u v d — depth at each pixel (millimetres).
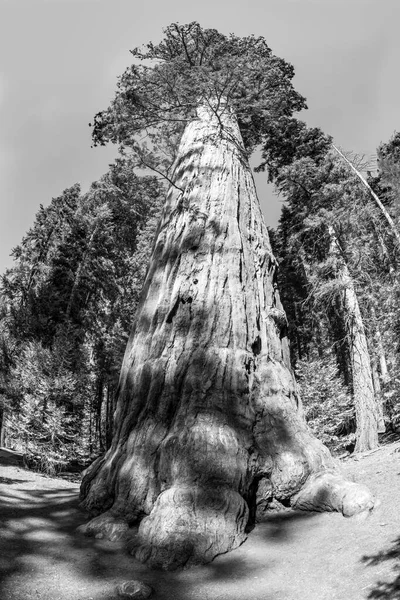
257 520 8148
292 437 8961
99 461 9766
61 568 6371
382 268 18922
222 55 16484
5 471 13250
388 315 15258
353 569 5719
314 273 20000
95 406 26547
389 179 11766
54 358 18578
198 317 9773
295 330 28234
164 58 16828
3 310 26609
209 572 6387
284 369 10281
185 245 10984
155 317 10211
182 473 7727
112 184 25578
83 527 7828
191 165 12914
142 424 8938
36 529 7770
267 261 11773
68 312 22484
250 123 18094
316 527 7523
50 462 16812
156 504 7484
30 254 30578
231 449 8078
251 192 13078
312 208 20297
